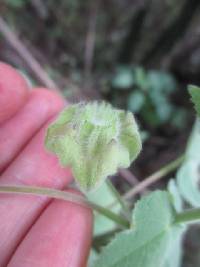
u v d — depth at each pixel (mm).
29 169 127
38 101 139
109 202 143
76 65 269
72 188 134
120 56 275
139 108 264
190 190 135
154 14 271
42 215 119
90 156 104
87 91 263
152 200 112
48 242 114
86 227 118
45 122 137
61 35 267
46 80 225
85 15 277
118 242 109
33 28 260
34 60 231
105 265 107
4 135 133
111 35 278
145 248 111
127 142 105
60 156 106
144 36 272
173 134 260
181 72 275
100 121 104
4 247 118
